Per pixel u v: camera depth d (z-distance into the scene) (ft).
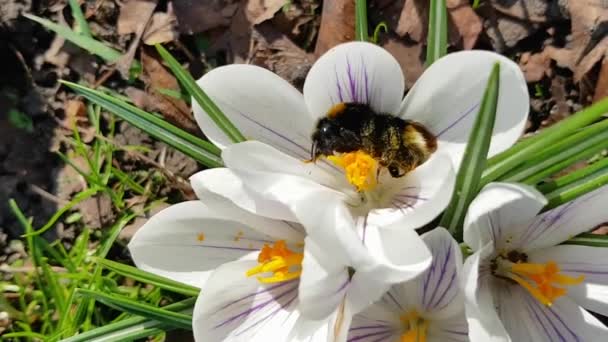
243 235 0.49
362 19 0.53
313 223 0.41
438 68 0.43
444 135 0.45
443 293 0.45
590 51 0.62
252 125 0.48
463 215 0.44
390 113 0.46
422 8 0.66
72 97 0.71
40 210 0.68
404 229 0.43
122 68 0.70
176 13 0.70
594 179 0.43
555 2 0.64
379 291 0.41
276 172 0.45
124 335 0.51
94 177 0.66
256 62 0.68
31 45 0.72
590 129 0.43
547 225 0.46
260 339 0.46
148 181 0.68
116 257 0.67
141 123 0.52
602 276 0.46
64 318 0.60
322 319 0.42
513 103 0.43
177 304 0.51
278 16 0.69
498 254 0.47
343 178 0.47
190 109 0.68
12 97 0.71
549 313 0.47
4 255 0.67
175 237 0.48
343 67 0.44
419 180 0.44
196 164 0.68
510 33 0.65
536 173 0.45
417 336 0.46
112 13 0.72
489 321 0.42
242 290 0.47
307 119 0.47
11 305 0.65
